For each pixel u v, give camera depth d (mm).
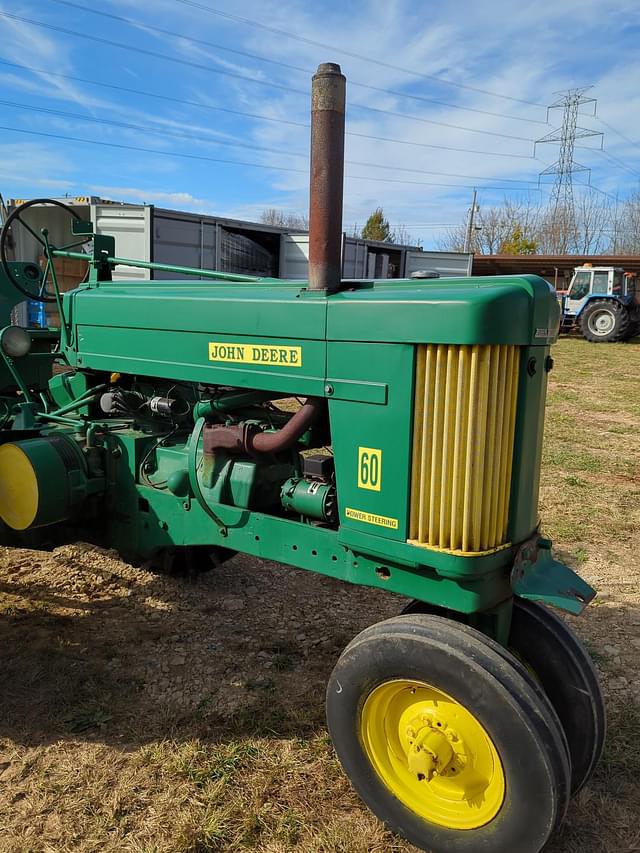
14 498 2834
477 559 1946
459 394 1901
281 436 2373
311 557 2377
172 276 9859
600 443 7129
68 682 2828
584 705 2156
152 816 2145
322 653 3117
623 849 2080
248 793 2256
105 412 3266
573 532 4555
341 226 2227
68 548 4172
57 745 2463
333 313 2127
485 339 1850
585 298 18266
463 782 1955
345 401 2141
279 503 2652
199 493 2639
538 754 1746
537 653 2238
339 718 2092
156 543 2912
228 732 2549
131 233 9727
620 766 2418
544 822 1779
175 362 2674
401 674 1941
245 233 11312
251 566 4059
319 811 2191
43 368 3721
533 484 2154
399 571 2143
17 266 3766
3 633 3189
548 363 2129
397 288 2213
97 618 3363
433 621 1974
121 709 2672
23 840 2051
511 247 37281
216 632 3271
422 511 2021
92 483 2941
